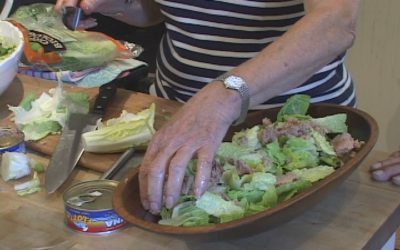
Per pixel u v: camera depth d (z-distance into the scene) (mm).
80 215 954
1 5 1999
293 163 977
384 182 1050
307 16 984
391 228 987
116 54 1560
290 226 956
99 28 1908
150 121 1182
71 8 1322
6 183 1104
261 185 920
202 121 893
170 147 876
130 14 1440
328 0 999
